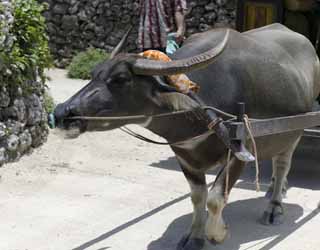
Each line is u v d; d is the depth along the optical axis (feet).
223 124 14.90
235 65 16.15
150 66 14.05
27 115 24.50
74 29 47.88
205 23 43.78
